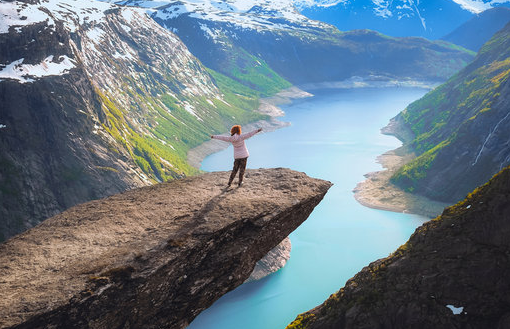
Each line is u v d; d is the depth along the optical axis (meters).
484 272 49.53
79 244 12.30
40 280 10.59
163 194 15.79
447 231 55.97
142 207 14.70
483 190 56.41
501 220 51.22
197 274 12.73
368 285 56.88
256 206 14.51
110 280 10.85
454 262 52.22
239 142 16.02
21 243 12.39
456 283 50.28
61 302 9.90
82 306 10.25
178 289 12.38
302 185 16.42
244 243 13.62
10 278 10.61
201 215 13.90
